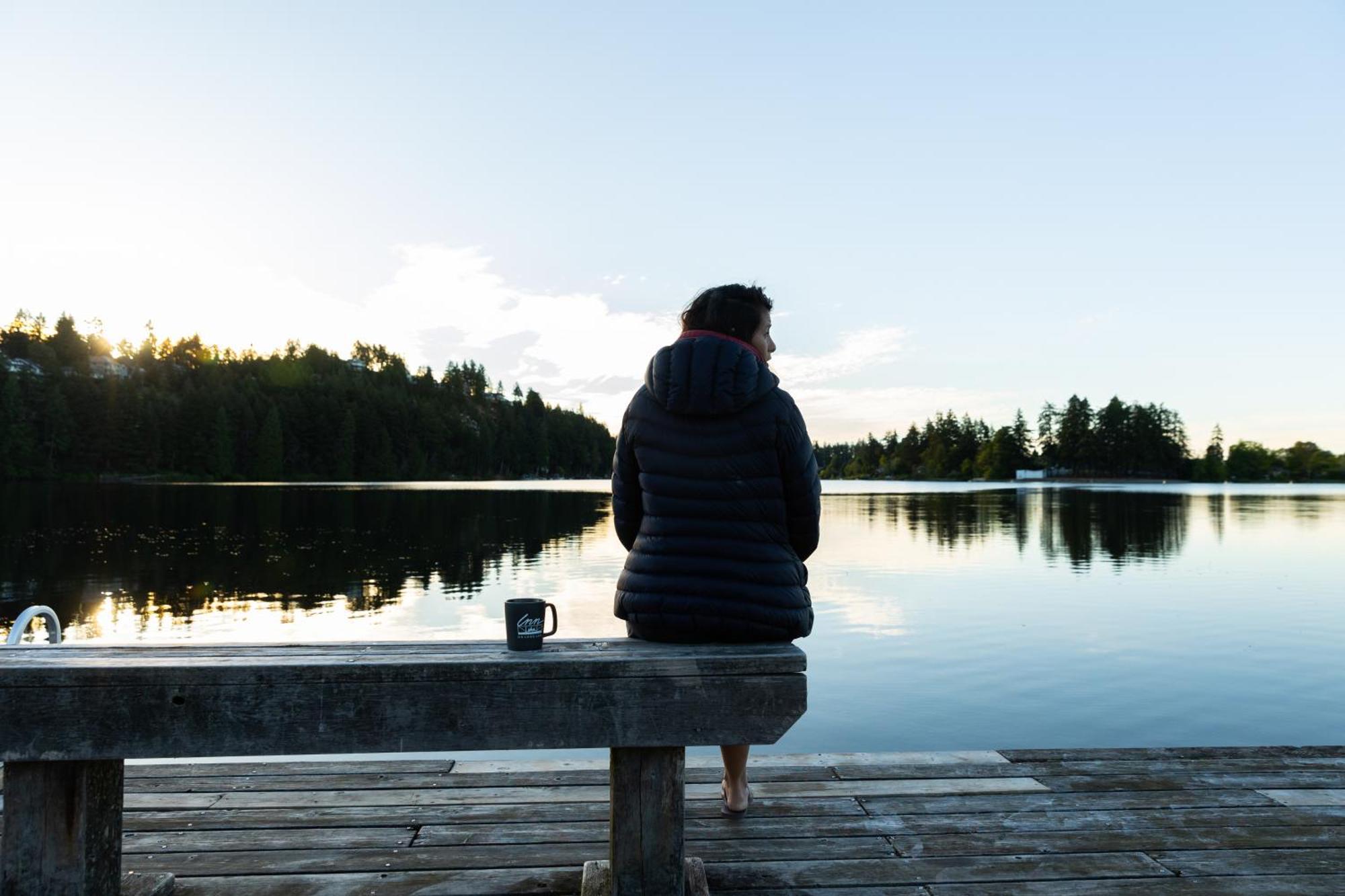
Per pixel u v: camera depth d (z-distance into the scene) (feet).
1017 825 9.49
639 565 7.38
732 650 6.89
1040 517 106.83
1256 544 67.31
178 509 108.58
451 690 6.36
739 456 7.18
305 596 38.42
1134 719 19.83
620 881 6.92
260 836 9.00
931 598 38.45
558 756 17.06
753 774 11.07
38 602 36.58
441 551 58.90
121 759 6.20
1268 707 20.83
